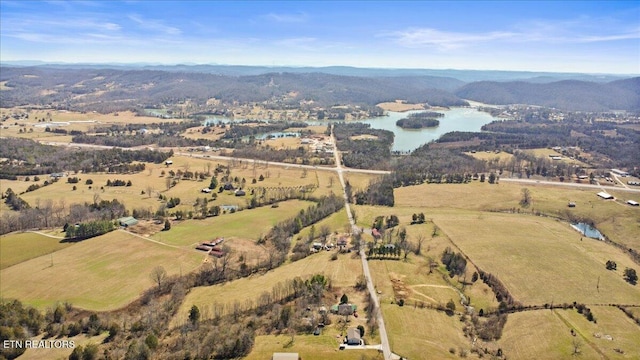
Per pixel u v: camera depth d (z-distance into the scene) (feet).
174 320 419.13
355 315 424.46
